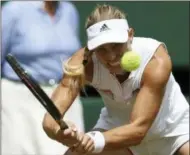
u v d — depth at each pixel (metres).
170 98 15.27
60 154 19.03
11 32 18.80
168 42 24.64
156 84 13.69
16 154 18.92
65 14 19.47
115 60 13.55
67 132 12.91
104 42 13.31
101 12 13.79
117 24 13.64
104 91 14.70
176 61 24.69
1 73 19.09
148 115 13.55
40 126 18.97
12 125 18.97
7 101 18.98
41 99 12.72
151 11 24.55
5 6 18.92
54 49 18.95
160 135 15.52
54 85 18.92
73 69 14.05
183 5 24.61
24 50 18.75
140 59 13.80
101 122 15.85
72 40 19.41
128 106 14.80
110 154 15.34
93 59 14.25
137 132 13.46
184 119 15.66
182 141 15.64
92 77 14.43
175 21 24.61
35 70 18.83
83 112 22.44
